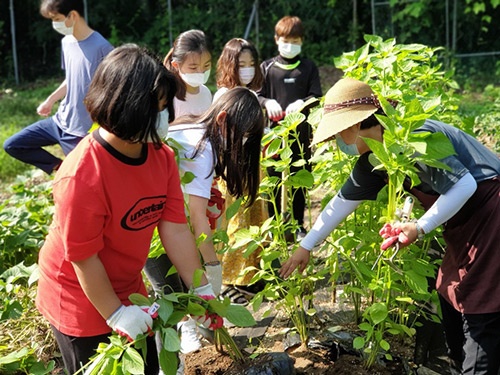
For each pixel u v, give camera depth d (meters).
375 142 2.70
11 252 4.81
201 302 2.71
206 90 4.57
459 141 2.88
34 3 15.32
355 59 3.77
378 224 3.61
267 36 14.83
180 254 2.76
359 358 3.35
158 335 3.24
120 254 2.61
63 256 2.57
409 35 13.75
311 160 3.59
